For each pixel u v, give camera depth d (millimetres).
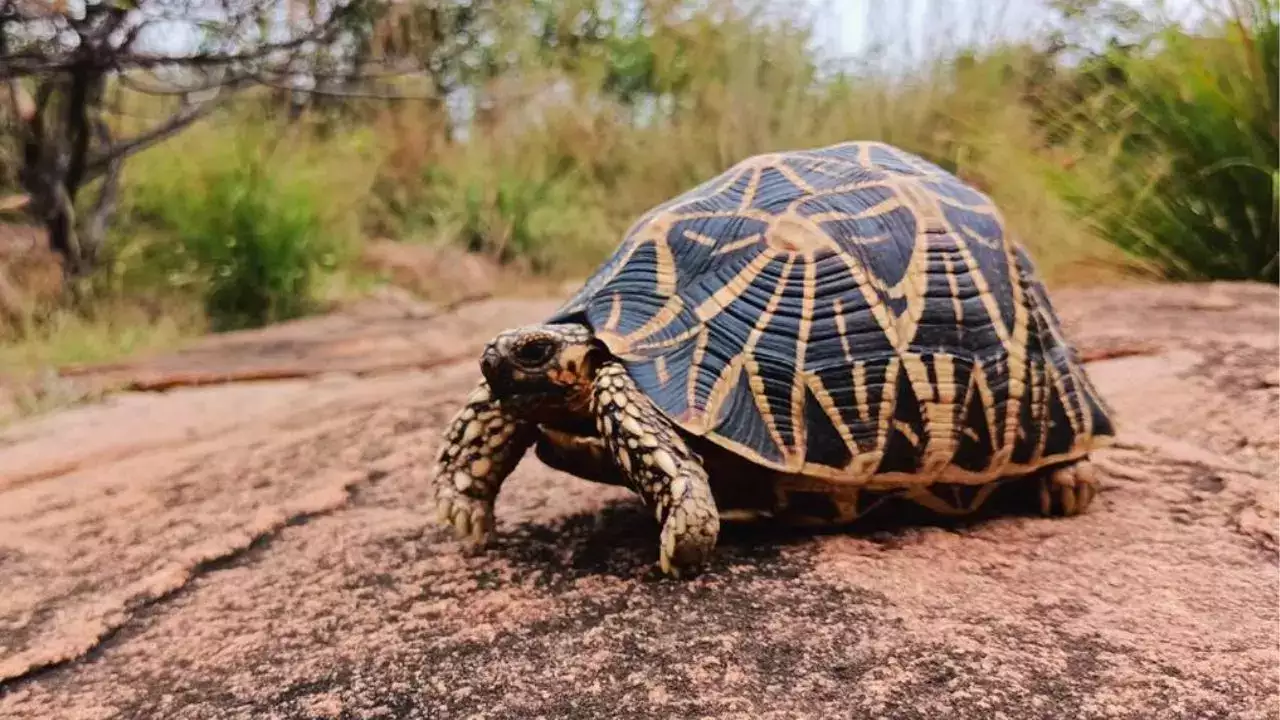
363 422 555
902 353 306
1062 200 818
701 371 290
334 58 1144
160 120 1242
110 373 805
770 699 220
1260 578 278
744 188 340
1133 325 626
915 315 313
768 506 301
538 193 1565
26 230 1057
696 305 304
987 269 333
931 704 216
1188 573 283
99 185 1172
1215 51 754
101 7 879
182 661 266
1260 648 236
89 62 912
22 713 244
